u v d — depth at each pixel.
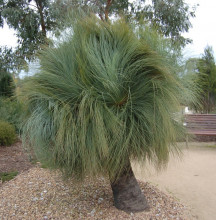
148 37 2.29
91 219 2.32
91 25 2.21
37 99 2.16
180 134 2.40
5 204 2.75
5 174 3.82
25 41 9.02
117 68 2.01
